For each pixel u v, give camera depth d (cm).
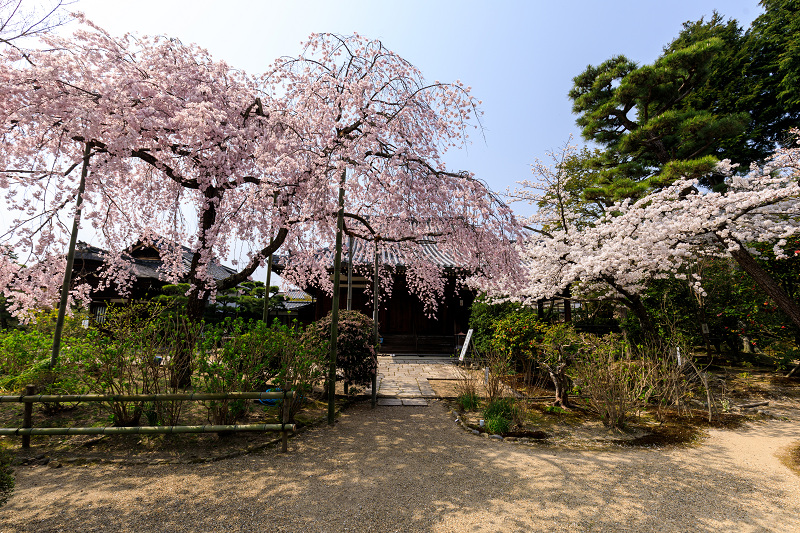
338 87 587
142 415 480
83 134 441
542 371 764
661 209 757
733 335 1009
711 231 766
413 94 568
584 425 539
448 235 590
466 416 579
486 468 381
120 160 450
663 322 895
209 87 538
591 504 307
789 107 1334
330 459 399
